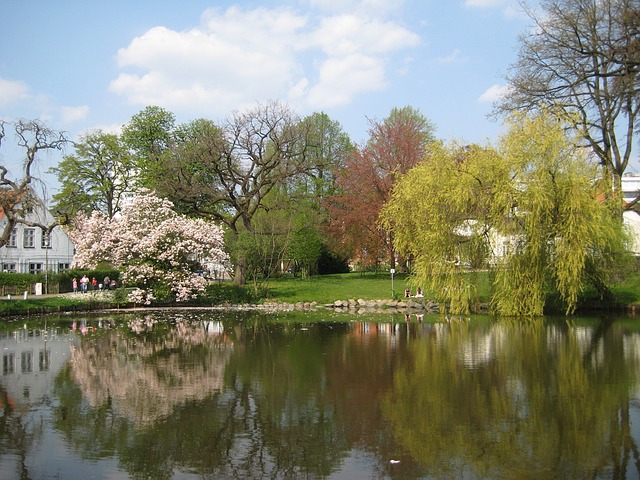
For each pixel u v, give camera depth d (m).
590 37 29.31
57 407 11.60
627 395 12.31
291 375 14.53
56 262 51.28
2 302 30.23
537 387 13.10
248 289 37.88
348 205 45.66
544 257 26.31
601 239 25.69
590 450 9.03
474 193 26.38
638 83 27.03
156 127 51.53
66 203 50.78
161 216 35.47
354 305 35.25
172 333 22.91
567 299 27.09
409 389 12.98
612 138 31.53
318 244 48.72
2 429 10.22
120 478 8.09
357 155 45.75
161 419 10.74
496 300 27.83
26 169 29.73
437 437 9.71
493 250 27.11
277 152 42.53
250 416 10.93
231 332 23.19
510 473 8.15
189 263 35.84
